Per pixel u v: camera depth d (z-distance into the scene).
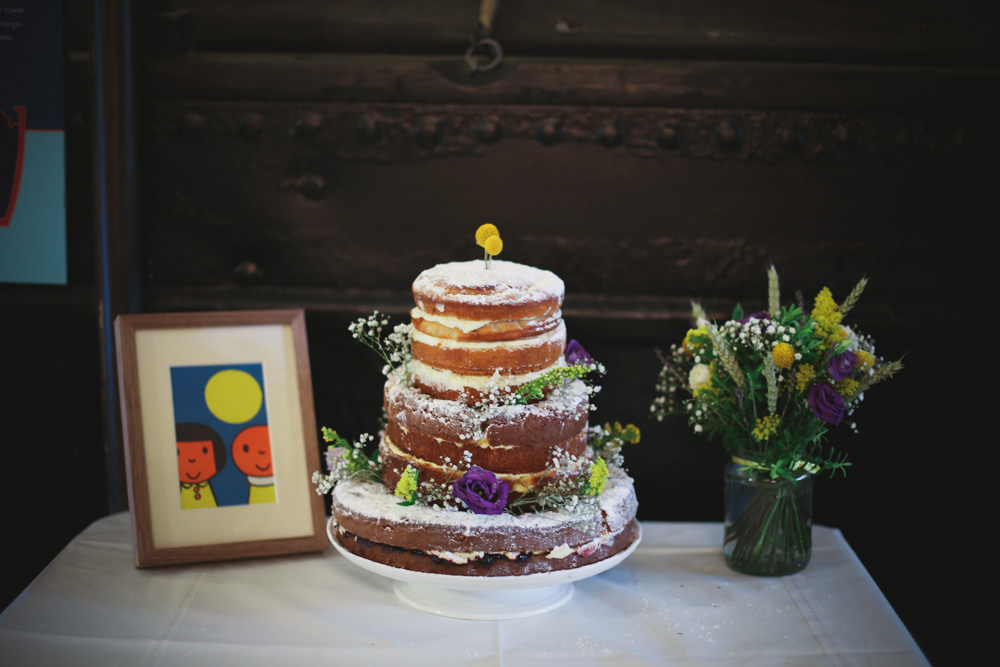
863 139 2.04
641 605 1.53
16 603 1.50
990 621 2.20
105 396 2.07
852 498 2.18
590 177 2.07
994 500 2.16
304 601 1.54
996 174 2.06
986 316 2.08
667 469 2.20
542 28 2.04
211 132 2.06
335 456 1.64
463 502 1.40
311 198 2.09
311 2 2.03
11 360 2.13
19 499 2.20
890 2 2.01
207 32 2.04
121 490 2.10
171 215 2.10
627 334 2.11
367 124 2.05
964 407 2.13
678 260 2.11
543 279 1.49
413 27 2.04
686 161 2.06
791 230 2.09
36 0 1.97
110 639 1.40
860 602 1.55
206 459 1.72
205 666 1.33
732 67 2.02
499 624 1.46
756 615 1.50
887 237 2.09
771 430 1.57
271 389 1.77
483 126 2.05
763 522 1.63
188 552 1.66
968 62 2.03
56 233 2.04
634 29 2.04
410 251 2.11
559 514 1.43
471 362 1.44
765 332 1.59
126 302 2.05
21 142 2.01
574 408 1.47
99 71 1.97
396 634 1.43
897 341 2.11
